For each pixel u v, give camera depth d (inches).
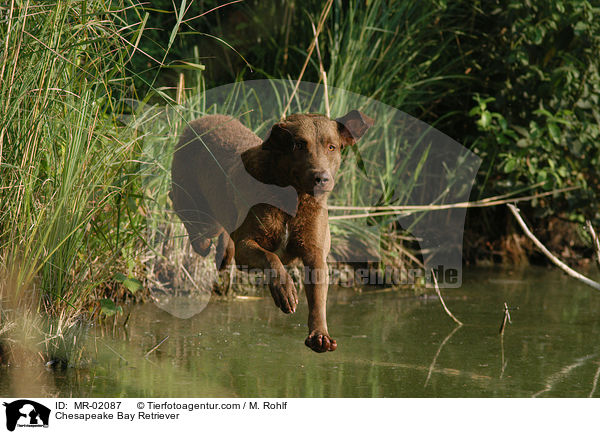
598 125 311.7
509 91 316.5
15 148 169.5
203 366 173.0
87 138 179.2
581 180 311.3
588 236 312.5
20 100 167.0
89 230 195.8
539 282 283.3
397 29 307.1
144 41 315.6
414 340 201.3
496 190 312.8
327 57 316.5
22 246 174.2
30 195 172.2
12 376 161.5
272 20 343.3
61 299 174.9
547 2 307.6
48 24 171.6
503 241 329.1
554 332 210.4
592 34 306.7
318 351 150.9
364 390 157.8
